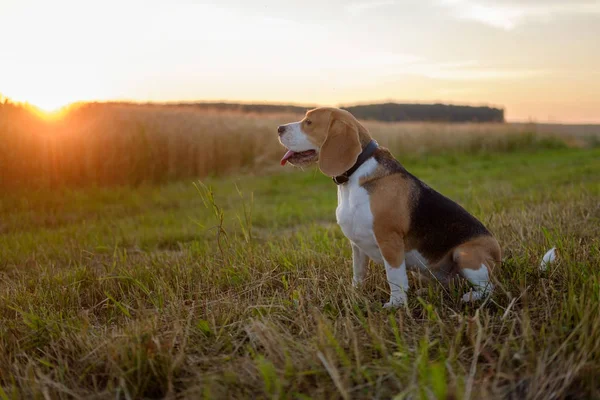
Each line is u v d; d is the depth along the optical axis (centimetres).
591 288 335
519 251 484
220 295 417
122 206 1049
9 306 395
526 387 261
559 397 250
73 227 826
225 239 531
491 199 897
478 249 400
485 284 393
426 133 2252
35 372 307
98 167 1284
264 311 377
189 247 643
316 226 732
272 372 265
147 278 473
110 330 368
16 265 606
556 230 500
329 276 446
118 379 292
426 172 1633
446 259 411
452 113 4509
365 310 373
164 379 289
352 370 278
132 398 278
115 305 408
